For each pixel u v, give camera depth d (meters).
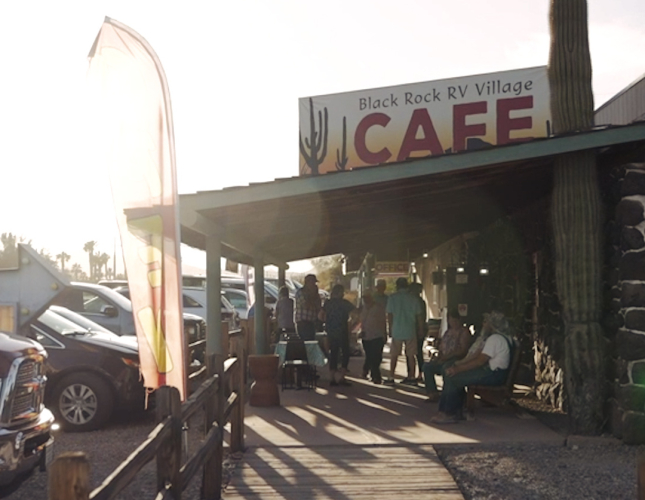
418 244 21.61
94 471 8.05
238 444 8.27
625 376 8.70
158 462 5.00
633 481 7.25
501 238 14.88
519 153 8.62
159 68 6.88
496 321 10.48
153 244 6.85
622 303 8.86
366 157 18.61
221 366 7.01
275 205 9.80
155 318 6.84
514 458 8.16
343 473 7.53
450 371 10.20
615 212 9.09
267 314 17.95
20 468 6.38
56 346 10.63
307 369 14.50
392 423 10.20
